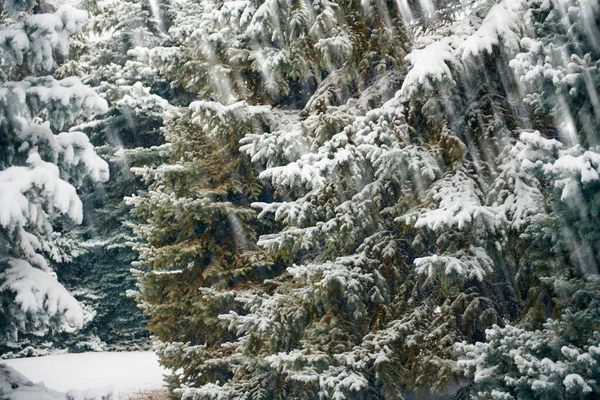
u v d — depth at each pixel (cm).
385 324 803
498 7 718
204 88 1091
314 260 947
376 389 869
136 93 2045
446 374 693
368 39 923
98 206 2234
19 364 1795
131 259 2139
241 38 1038
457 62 717
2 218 506
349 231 820
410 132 818
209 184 1109
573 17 598
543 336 518
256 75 1073
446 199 687
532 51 571
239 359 895
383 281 800
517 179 682
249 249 1087
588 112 557
